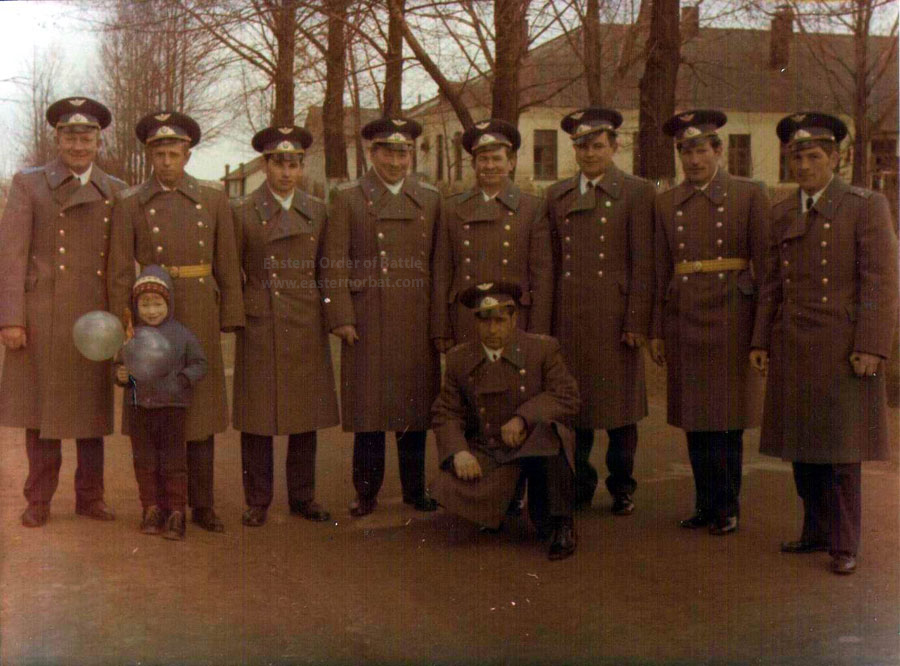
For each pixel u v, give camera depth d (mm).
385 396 5082
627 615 3725
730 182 4727
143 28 6879
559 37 8234
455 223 5105
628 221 4988
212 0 7562
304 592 3980
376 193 5078
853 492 4121
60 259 4535
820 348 4141
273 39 8305
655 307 4945
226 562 4301
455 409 4750
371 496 5168
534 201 5125
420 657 3389
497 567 4297
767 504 5219
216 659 3359
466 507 4562
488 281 5012
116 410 6199
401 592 3988
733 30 9000
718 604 3811
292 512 5121
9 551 4246
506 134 5039
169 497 4578
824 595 3871
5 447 5781
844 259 4117
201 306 4664
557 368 4625
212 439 4789
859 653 3348
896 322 4051
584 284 5012
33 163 5062
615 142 5094
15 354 4543
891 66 8875
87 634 3514
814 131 4176
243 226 4918
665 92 7359
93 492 4742
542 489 4590
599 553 4449
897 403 6348
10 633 3502
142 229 4609
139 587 3934
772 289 4410
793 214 4281
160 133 4574
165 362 4438
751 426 4723
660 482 5727
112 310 4570
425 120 9703
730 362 4676
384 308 5066
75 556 4203
